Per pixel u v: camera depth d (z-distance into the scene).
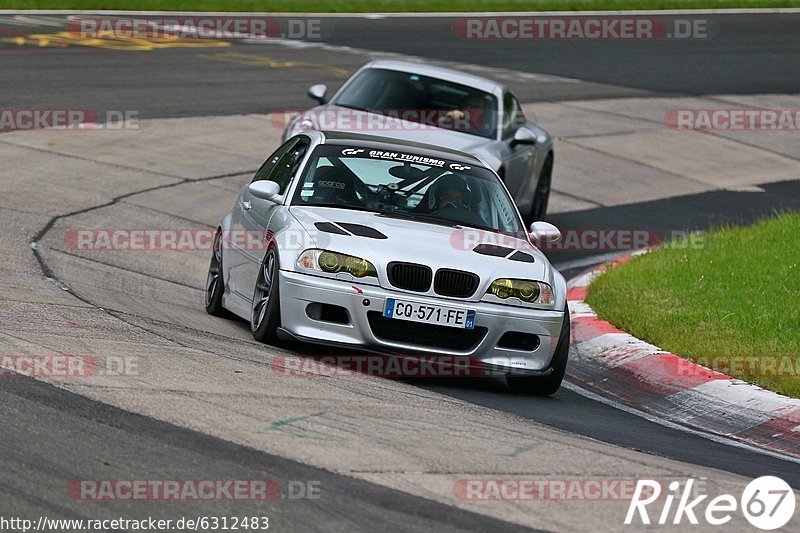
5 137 53.09
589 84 84.88
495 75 83.94
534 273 28.25
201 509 16.59
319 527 16.33
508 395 28.00
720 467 22.50
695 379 29.17
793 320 33.94
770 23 121.38
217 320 32.03
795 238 46.22
